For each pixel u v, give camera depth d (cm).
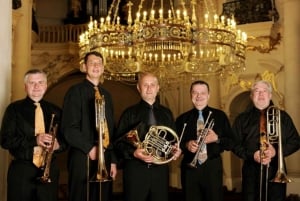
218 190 519
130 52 916
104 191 468
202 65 1002
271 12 1218
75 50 1598
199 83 548
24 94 1109
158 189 481
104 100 464
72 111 457
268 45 1226
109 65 966
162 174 485
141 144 469
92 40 871
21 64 1108
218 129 534
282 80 1195
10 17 541
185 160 534
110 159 475
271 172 501
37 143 435
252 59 1259
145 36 819
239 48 887
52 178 452
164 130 482
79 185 452
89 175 459
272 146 494
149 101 507
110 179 442
